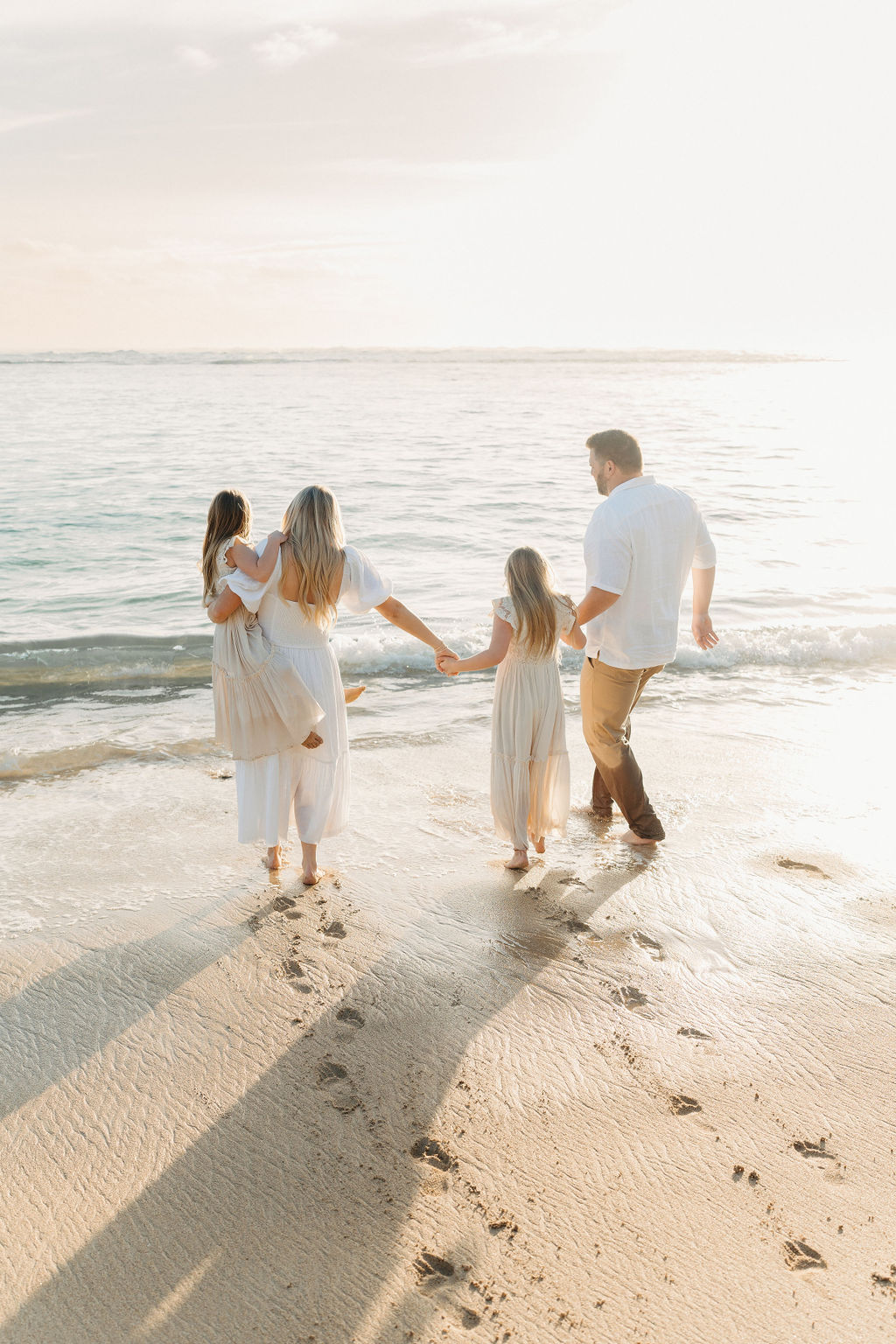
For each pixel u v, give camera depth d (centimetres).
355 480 1695
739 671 709
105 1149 234
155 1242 206
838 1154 235
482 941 336
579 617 379
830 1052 276
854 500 1520
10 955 322
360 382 5794
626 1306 191
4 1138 237
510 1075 264
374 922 348
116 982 307
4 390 4556
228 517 351
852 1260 203
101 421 2878
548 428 2769
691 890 376
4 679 680
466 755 536
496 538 1219
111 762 519
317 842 372
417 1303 191
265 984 308
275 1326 186
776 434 2727
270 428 2692
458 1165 230
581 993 304
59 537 1209
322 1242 207
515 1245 206
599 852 412
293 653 360
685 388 5878
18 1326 185
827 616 858
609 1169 229
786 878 387
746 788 484
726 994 305
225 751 541
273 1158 232
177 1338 183
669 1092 258
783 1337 184
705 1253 204
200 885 376
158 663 721
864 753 536
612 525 375
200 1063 268
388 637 792
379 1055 272
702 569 412
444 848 415
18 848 407
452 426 2803
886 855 409
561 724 388
